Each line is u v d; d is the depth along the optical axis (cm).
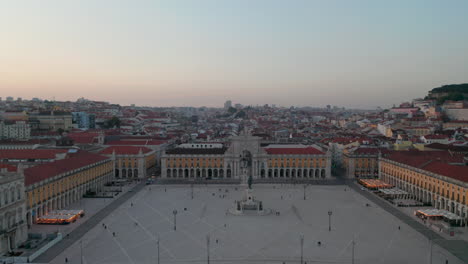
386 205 14825
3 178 9550
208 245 9462
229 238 10850
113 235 11000
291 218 12988
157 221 12525
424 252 9694
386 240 10644
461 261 9075
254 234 11219
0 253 9275
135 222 12381
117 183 19462
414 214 13325
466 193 12319
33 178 12425
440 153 19725
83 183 16238
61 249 9875
